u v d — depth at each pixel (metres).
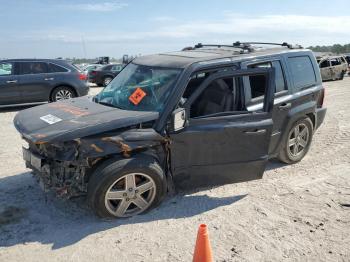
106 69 23.31
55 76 12.64
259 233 4.10
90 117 4.43
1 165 6.39
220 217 4.46
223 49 5.80
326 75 22.50
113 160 4.23
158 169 4.40
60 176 4.27
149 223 4.30
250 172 4.97
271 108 4.94
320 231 4.14
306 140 6.36
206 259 3.16
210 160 4.72
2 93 12.03
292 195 5.09
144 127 4.41
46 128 4.27
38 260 3.63
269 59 5.59
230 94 4.89
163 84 4.73
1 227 4.24
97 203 4.19
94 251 3.77
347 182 5.54
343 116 10.58
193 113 4.68
